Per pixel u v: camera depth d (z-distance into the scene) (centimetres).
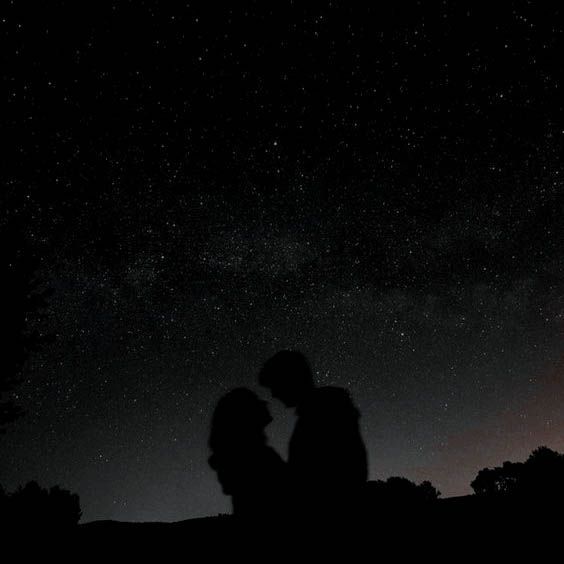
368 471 311
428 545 341
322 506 295
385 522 329
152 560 436
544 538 382
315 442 298
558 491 509
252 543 295
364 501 311
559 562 345
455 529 391
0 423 967
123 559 464
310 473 295
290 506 296
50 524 750
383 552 304
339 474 296
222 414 317
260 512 300
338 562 288
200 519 608
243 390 324
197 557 388
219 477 314
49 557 510
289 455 305
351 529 296
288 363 322
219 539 419
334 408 307
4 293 997
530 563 344
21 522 757
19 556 525
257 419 316
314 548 288
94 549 514
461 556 344
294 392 318
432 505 470
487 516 436
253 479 303
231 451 310
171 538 497
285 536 291
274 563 287
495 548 369
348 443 302
